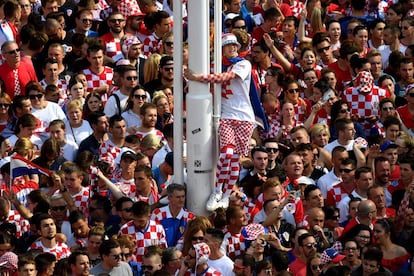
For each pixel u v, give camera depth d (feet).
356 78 217.36
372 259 174.09
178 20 176.45
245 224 179.63
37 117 202.08
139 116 204.95
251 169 191.42
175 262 172.35
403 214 187.52
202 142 178.60
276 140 200.95
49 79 211.82
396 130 208.64
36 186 187.52
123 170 188.85
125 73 207.31
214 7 176.86
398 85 229.45
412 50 233.96
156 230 178.60
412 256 180.65
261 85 218.38
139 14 228.63
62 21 223.30
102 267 171.42
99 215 183.42
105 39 225.56
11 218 180.34
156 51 227.81
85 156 188.24
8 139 197.26
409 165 196.13
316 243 179.11
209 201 179.52
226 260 173.58
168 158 190.90
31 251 172.35
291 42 235.20
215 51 177.37
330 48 229.66
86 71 214.90
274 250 177.78
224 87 178.60
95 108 204.03
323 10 244.83
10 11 221.05
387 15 247.50
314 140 204.23
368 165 198.39
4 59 210.79
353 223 185.68
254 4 241.76
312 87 216.33
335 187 193.67
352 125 203.21
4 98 200.75
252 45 227.20
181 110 179.01
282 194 186.91
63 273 169.17
